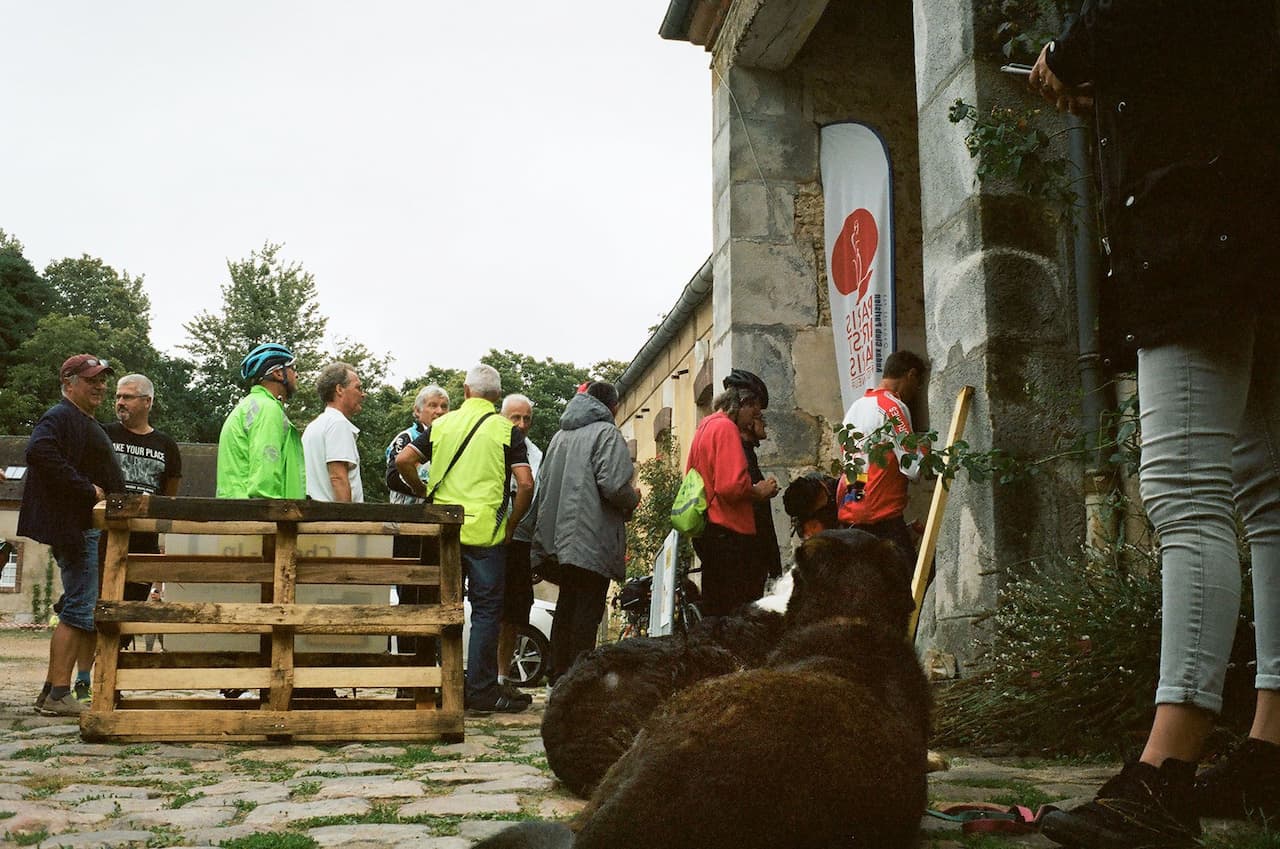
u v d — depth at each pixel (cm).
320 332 6569
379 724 549
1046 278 612
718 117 1045
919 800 234
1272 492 293
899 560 303
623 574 748
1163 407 277
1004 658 507
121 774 441
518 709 734
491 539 725
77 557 680
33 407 5438
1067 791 370
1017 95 621
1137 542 558
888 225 905
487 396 750
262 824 332
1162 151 273
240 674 544
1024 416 597
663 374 1931
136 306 6906
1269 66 267
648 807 211
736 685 232
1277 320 287
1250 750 287
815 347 988
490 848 217
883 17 1045
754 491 663
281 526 553
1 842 304
